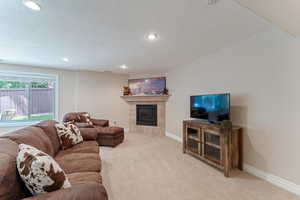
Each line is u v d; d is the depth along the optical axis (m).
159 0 1.40
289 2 1.18
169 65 4.05
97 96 4.95
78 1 1.41
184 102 3.91
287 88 1.85
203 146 2.63
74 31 2.05
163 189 1.89
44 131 1.93
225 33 2.14
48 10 1.55
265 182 2.04
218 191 1.85
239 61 2.44
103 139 3.57
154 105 4.95
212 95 2.68
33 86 4.27
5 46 2.62
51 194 0.87
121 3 1.44
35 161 0.95
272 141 2.01
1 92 3.93
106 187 1.92
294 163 1.79
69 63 3.85
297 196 1.73
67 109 4.56
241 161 2.38
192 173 2.29
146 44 2.54
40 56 3.23
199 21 1.80
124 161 2.72
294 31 1.63
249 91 2.29
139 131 5.18
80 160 1.71
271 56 2.00
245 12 1.61
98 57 3.31
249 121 2.29
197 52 2.97
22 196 0.98
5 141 1.22
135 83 5.25
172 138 4.38
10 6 1.48
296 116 1.77
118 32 2.09
